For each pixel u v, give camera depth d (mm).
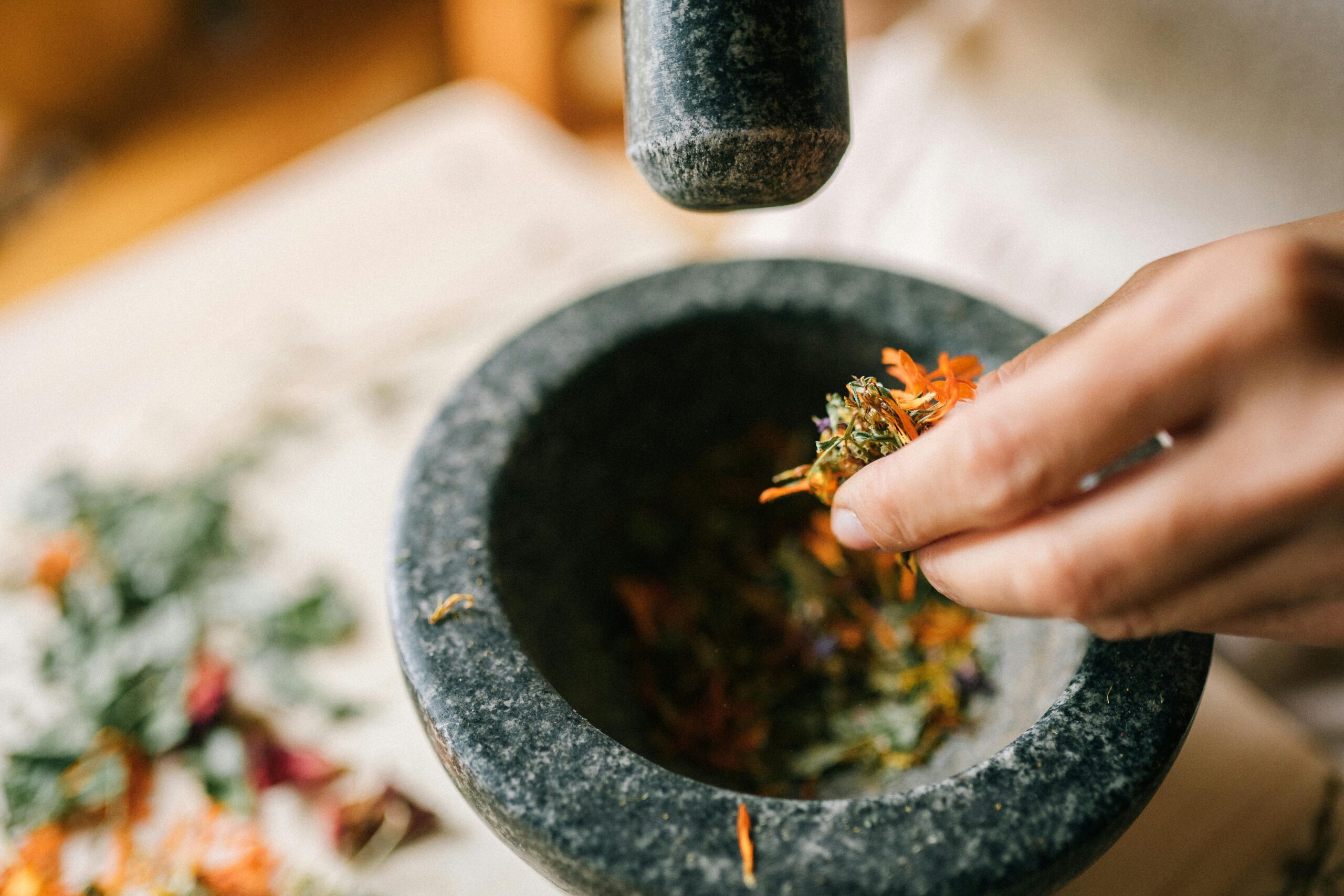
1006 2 431
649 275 311
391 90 980
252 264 467
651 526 330
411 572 256
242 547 364
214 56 1004
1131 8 385
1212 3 368
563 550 305
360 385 416
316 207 492
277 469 385
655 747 290
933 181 475
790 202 250
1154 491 193
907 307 298
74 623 345
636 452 323
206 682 326
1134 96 401
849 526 239
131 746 320
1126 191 416
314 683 333
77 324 442
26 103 892
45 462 390
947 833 218
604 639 311
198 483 377
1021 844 217
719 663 307
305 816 309
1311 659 362
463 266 464
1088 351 193
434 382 416
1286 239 191
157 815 313
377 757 318
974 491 202
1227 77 375
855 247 502
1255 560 195
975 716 280
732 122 233
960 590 216
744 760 289
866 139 505
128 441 398
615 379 302
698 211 253
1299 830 296
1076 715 231
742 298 303
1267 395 187
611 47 916
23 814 309
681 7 236
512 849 235
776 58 234
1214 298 188
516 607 263
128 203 872
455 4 923
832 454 251
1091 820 219
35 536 370
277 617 344
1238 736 312
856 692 299
